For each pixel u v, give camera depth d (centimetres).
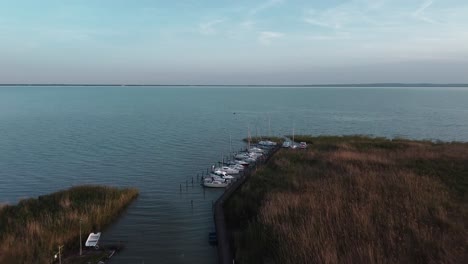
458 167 4366
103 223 4006
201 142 10250
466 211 2720
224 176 6219
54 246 3206
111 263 3216
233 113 18962
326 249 2089
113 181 6234
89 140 10206
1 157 7944
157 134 11569
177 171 7012
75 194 4462
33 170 6919
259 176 4866
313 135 11475
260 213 3234
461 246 2092
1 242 3036
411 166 4519
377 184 3519
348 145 7112
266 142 9631
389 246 2130
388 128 13212
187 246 3612
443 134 11831
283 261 2228
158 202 5062
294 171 4869
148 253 3434
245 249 2823
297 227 2566
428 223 2492
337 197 3091
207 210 4747
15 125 13212
